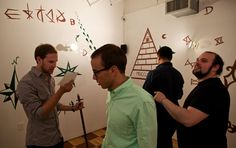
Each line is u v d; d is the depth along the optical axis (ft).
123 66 3.14
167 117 6.90
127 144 3.06
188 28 8.75
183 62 9.04
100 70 2.99
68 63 9.71
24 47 8.32
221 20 7.64
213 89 4.12
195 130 4.30
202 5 8.19
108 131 3.34
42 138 4.74
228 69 7.54
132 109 2.95
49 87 5.08
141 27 11.00
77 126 10.23
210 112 4.00
